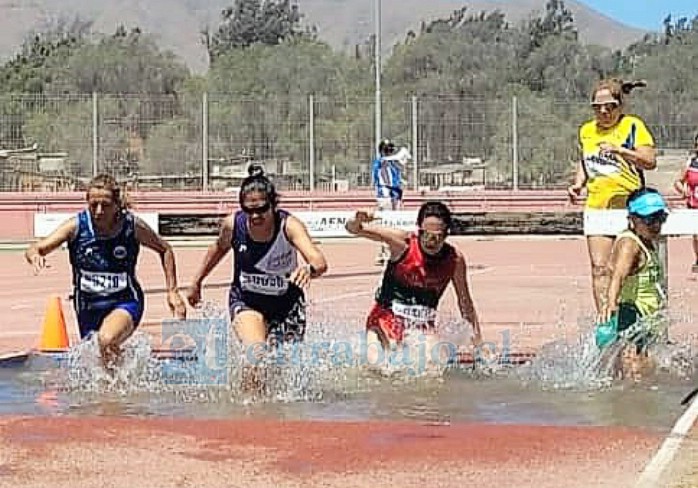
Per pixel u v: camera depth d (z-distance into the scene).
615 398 9.66
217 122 42.59
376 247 32.25
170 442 8.02
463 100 43.16
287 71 59.34
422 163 42.91
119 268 10.75
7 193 41.72
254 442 8.02
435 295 11.12
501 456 7.61
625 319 10.91
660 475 7.03
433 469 7.29
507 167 43.06
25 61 71.88
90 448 7.86
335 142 42.69
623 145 12.01
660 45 75.44
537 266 25.38
